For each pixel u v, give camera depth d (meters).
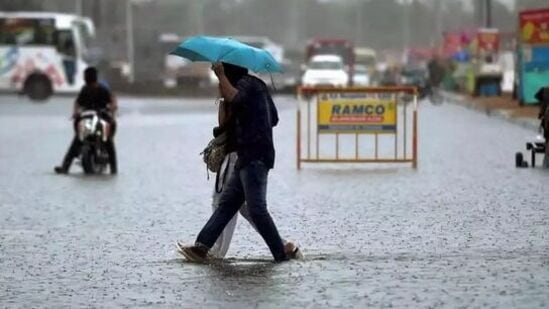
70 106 113.50
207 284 21.66
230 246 26.52
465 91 134.88
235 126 23.70
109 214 33.06
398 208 33.47
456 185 39.94
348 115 48.94
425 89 121.31
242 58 23.20
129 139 67.56
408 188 39.19
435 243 26.55
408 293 20.36
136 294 20.84
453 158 52.03
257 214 23.67
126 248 26.58
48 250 26.38
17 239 28.17
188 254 24.17
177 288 21.33
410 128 74.44
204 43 23.36
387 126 48.97
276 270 23.03
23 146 63.00
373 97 48.97
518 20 89.06
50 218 32.19
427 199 35.72
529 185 39.34
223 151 23.92
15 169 48.91
